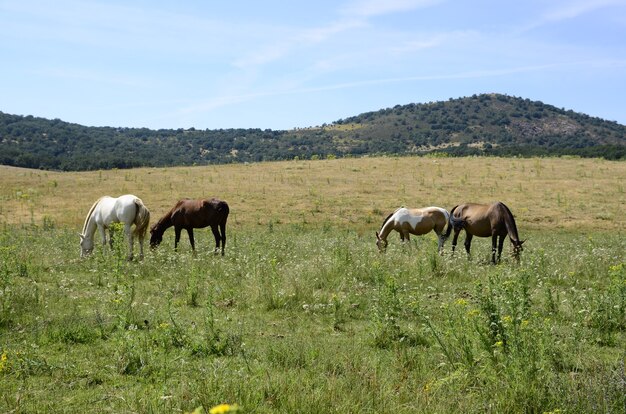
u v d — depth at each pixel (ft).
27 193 103.45
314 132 550.36
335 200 98.53
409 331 25.31
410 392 17.62
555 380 17.48
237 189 107.86
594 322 25.94
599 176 119.96
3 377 19.58
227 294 33.17
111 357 22.03
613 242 62.18
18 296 29.99
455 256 42.78
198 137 457.68
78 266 43.42
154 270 41.06
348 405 16.16
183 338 23.76
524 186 110.22
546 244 61.52
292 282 33.86
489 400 16.66
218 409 8.61
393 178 118.52
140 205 48.78
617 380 16.75
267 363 21.33
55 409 17.19
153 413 16.39
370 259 41.32
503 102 632.38
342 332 26.91
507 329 19.03
